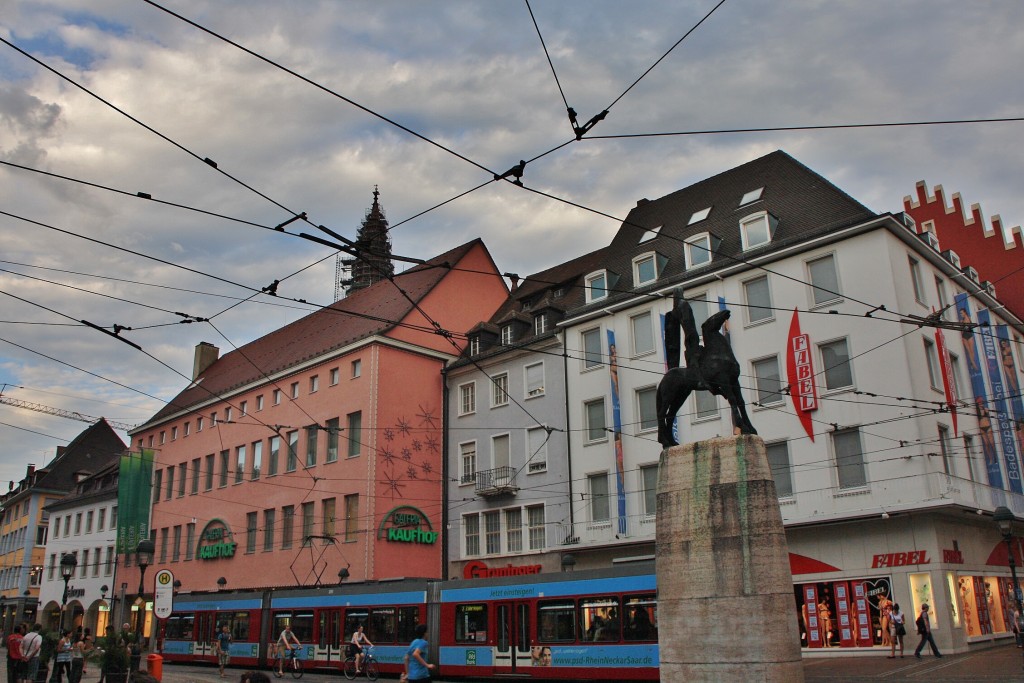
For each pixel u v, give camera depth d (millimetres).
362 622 27422
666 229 34625
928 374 26016
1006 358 33250
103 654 20547
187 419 51312
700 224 33000
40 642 20562
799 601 26000
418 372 39188
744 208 31844
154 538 51344
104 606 55188
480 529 36125
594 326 33625
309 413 40969
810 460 26516
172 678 27094
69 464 69812
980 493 26219
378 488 36219
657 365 31125
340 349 39625
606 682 20594
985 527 27047
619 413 31766
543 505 33844
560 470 33438
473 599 24203
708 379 13438
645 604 20281
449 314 41281
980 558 26141
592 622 21188
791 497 26734
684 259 31984
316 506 39031
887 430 25125
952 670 19062
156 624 37875
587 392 33250
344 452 38094
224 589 43688
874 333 25984
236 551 43844
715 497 12680
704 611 12359
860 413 25766
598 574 21422
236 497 44844
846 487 25734
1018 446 31875
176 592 46094
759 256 29109
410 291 41625
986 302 32375
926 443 24578
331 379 40219
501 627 23203
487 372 37844
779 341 28062
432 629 25047
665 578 12812
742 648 11969
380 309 41969
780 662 11727
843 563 25312
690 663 12297
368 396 37438
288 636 27719
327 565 37344
